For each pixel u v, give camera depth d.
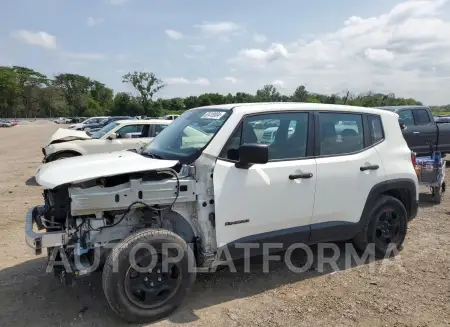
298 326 3.44
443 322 3.47
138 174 3.60
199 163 3.72
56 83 124.62
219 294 4.04
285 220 4.10
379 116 4.93
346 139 4.58
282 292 4.08
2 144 26.58
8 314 3.68
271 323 3.49
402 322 3.48
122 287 3.34
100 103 134.00
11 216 7.04
